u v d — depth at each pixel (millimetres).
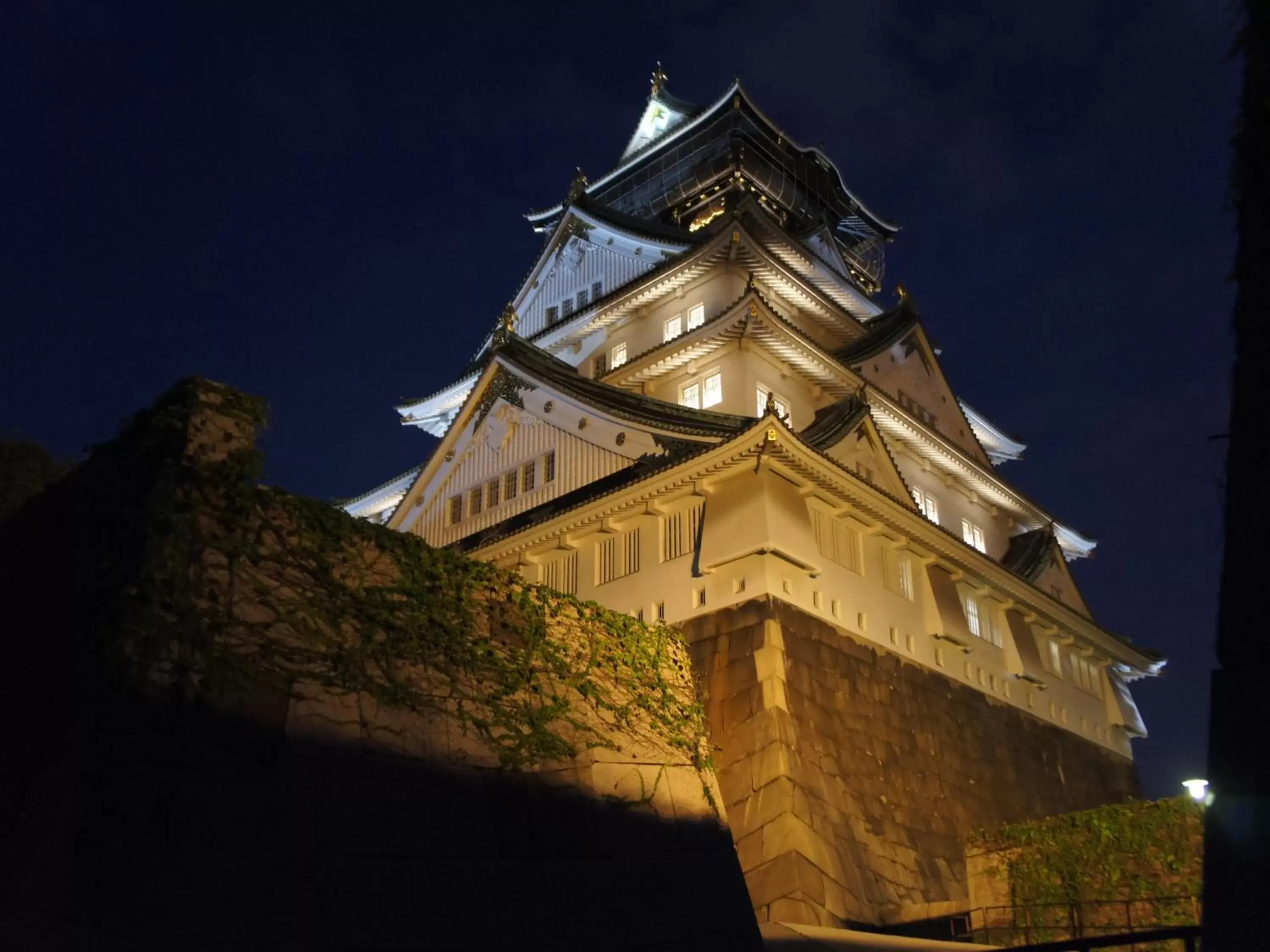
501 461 34781
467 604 16547
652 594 27547
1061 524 45156
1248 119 8375
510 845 14570
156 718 11211
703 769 20266
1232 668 7605
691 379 34375
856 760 25406
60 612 12312
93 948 9812
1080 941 11727
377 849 12766
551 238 45781
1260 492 7586
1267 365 7773
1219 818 7379
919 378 42125
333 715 13234
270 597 13227
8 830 10602
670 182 48031
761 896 21406
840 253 46594
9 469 15359
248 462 13312
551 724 16797
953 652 31438
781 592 25703
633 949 15422
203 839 11047
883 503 28672
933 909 22703
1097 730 38156
